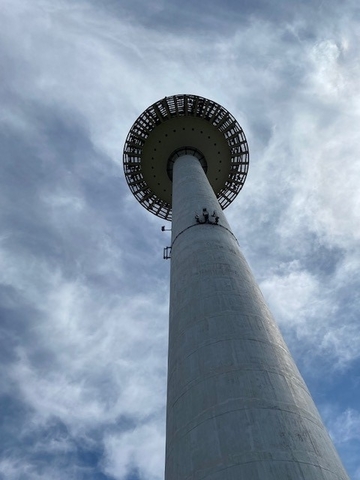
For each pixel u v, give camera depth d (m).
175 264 16.31
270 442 8.39
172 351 12.52
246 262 16.19
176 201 21.38
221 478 8.02
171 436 10.04
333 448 9.27
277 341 11.82
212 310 12.47
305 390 10.54
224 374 10.21
